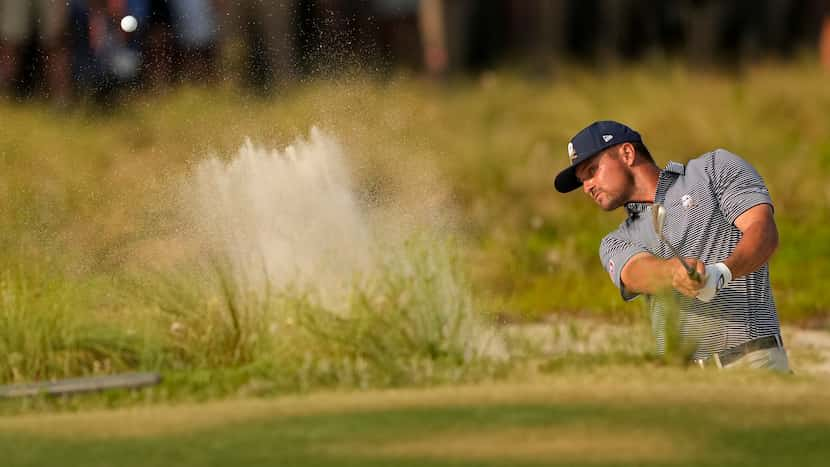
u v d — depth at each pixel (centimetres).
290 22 6350
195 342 2145
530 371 1889
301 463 1395
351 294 2150
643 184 2114
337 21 6919
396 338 2069
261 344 2112
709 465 1361
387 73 6256
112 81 5472
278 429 1537
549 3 8556
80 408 1772
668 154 5031
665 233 2091
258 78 5941
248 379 1906
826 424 1509
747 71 6191
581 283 3594
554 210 4431
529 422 1532
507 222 4284
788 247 4053
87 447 1497
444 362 1994
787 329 3120
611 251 2109
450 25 8069
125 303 2328
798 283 3662
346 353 2061
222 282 2181
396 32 7844
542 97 5856
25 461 1445
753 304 2047
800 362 2478
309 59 6425
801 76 5762
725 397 1648
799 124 5219
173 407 1720
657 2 8612
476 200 4425
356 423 1550
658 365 1930
